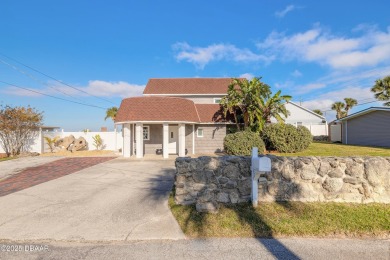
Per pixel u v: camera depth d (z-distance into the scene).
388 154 13.84
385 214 5.16
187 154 19.00
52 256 3.84
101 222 5.19
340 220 4.89
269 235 4.46
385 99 28.08
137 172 11.44
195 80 25.19
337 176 6.04
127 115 17.00
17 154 20.30
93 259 3.74
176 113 17.17
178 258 3.74
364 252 3.84
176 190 6.18
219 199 6.05
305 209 5.48
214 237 4.44
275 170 6.13
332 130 27.83
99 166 13.47
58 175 10.86
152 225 5.01
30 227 4.96
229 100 17.91
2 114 19.23
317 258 3.69
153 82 24.86
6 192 7.82
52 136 22.94
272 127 16.73
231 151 15.50
